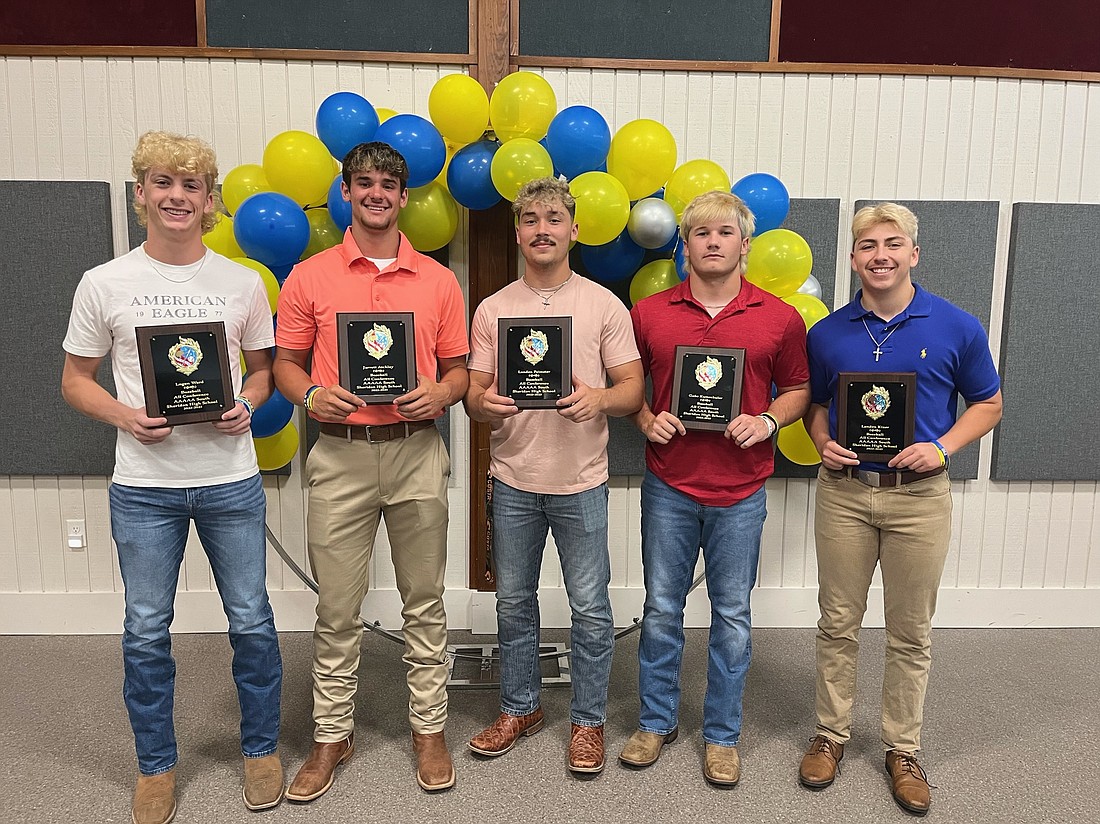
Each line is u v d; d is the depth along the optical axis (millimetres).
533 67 2756
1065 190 2938
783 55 2822
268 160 2338
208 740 2203
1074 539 3074
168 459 1729
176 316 1714
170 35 2709
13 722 2301
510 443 1993
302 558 2951
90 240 2746
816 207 2846
